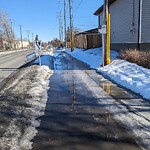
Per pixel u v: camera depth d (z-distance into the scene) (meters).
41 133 5.04
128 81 10.13
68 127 5.36
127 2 22.78
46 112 6.46
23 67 18.56
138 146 4.38
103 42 15.83
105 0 15.15
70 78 12.22
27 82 10.88
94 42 37.22
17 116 6.09
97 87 9.73
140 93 8.32
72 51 41.62
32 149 4.33
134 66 13.43
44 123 5.62
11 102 7.42
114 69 13.80
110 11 29.83
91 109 6.69
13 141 4.64
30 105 7.08
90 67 17.34
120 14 25.30
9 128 5.29
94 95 8.34
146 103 7.19
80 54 30.94
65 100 7.73
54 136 4.88
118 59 17.33
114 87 9.67
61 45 81.12
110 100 7.62
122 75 11.64
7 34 97.12
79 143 4.54
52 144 4.52
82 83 10.70
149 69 12.23
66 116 6.11
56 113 6.36
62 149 4.31
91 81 11.19
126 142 4.55
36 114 6.28
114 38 28.19
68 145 4.46
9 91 9.09
